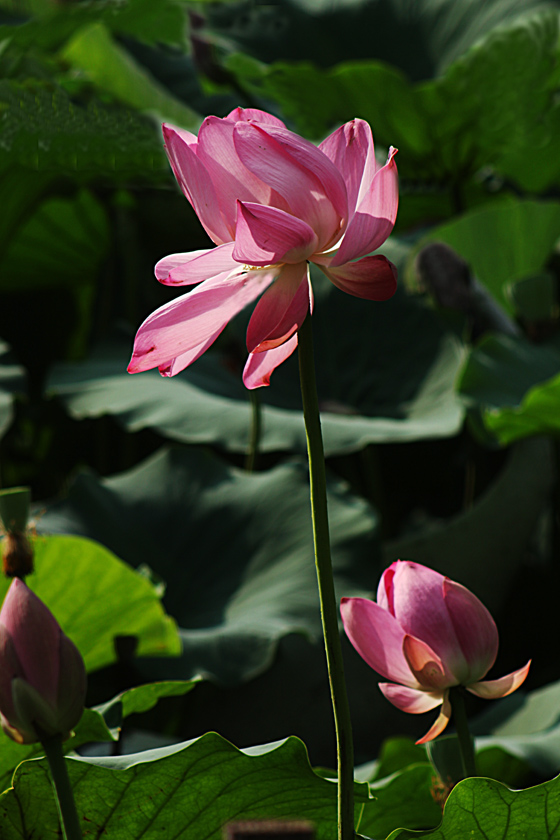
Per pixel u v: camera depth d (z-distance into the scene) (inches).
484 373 212.8
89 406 226.2
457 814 95.9
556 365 221.5
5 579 111.4
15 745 103.6
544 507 224.8
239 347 234.4
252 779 97.4
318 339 258.7
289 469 196.4
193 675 146.2
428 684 96.7
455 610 96.2
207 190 92.5
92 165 138.6
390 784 106.8
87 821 98.0
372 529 177.3
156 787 97.0
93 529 185.5
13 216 258.8
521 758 121.9
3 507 104.7
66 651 91.7
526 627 236.5
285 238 91.1
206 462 204.1
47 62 223.3
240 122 91.8
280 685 189.5
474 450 240.2
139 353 91.7
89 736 102.9
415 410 228.8
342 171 93.7
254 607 165.6
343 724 91.3
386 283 92.0
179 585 180.5
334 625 91.0
